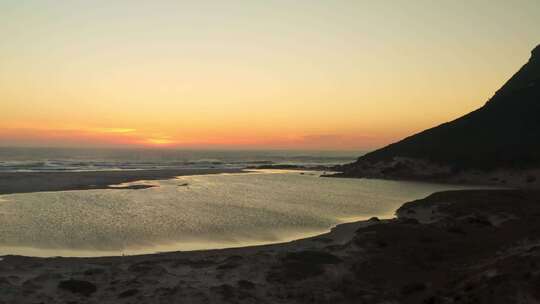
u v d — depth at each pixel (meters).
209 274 18.64
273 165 125.19
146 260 21.30
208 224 31.92
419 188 64.69
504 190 55.38
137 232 28.61
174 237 27.64
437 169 83.56
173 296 15.68
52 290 16.06
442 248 22.67
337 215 37.72
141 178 68.06
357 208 42.25
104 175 70.12
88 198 43.34
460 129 101.56
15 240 25.69
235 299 15.69
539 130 86.69
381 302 15.77
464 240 24.16
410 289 16.80
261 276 18.69
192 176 78.12
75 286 16.25
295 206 42.47
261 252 22.98
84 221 31.58
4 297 15.04
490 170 76.81
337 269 19.78
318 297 16.31
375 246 23.58
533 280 14.20
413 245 23.30
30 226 29.39
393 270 19.61
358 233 27.30
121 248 24.62
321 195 52.88
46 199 41.94
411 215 35.25
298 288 17.33
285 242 26.78
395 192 58.41
